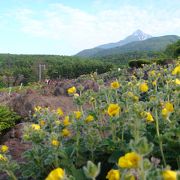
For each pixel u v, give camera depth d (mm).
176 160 3625
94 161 4059
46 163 3773
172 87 5707
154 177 2361
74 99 4992
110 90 5695
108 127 4488
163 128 4250
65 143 4539
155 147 3725
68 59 94938
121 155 3760
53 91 13312
